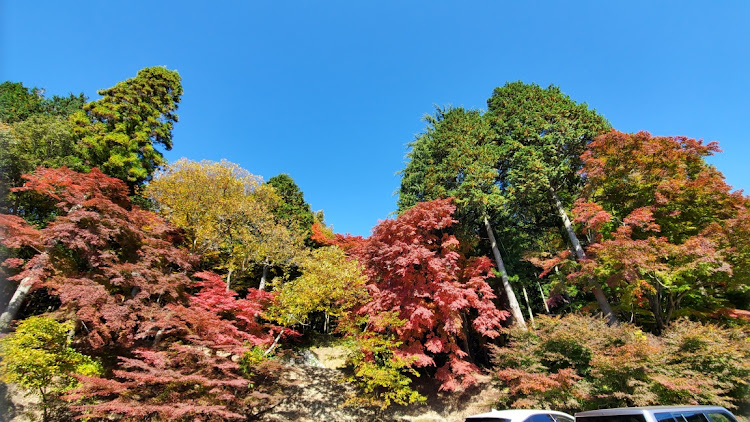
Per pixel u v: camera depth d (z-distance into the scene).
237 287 18.52
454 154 17.56
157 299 11.51
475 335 16.59
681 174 14.34
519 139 17.92
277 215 24.00
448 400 13.10
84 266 12.34
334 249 15.40
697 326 10.05
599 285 14.41
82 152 17.73
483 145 18.12
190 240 16.38
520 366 10.91
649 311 14.40
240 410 9.32
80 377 7.33
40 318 8.71
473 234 18.62
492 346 12.99
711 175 13.76
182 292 11.88
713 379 8.41
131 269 10.26
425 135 22.20
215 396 8.31
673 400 8.21
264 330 15.10
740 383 8.50
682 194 13.56
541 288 20.70
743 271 11.72
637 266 11.70
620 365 8.72
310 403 12.98
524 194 16.97
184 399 8.01
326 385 14.20
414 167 20.62
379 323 12.34
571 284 15.38
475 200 15.79
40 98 24.97
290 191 28.59
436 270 13.39
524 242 20.56
